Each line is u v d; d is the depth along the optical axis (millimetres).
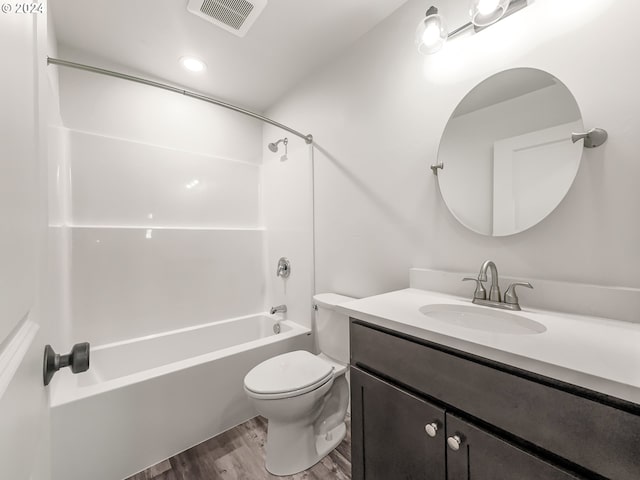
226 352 1644
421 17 1385
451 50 1271
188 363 1500
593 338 703
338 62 1830
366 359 981
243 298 2465
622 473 504
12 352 333
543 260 1021
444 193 1289
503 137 1111
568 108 958
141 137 2037
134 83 2006
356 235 1738
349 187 1777
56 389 1273
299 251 2182
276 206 2445
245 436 1552
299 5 1449
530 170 1044
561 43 973
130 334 1914
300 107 2160
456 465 729
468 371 714
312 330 2051
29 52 429
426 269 1362
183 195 2207
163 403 1393
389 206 1544
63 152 1629
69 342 1674
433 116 1341
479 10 1009
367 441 971
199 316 2225
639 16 836
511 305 992
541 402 598
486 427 686
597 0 905
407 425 845
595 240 914
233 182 2482
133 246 1937
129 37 1674
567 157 962
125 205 1946
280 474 1285
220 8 1461
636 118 839
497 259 1138
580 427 550
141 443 1329
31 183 433
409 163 1442
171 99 2182
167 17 1517
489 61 1149
